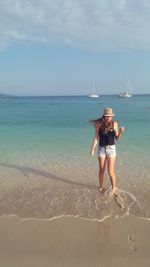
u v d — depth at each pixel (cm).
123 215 502
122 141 1166
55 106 5712
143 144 1095
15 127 1744
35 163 836
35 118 2494
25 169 776
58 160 867
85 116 2728
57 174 729
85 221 483
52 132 1493
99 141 571
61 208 528
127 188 622
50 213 510
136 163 820
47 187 636
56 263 371
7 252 395
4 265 366
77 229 458
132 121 2056
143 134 1359
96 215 502
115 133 555
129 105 5547
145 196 579
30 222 480
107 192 588
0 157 910
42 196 583
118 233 446
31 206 538
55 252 395
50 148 1045
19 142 1173
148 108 4244
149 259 380
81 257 384
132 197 569
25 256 387
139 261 376
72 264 370
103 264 370
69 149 1026
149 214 505
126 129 1565
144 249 403
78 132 1481
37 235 440
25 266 365
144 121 2053
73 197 573
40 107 5312
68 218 492
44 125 1845
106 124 553
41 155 935
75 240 427
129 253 394
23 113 3372
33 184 657
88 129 1605
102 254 391
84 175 717
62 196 580
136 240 427
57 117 2609
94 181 671
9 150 1016
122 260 378
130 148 1025
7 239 429
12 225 471
